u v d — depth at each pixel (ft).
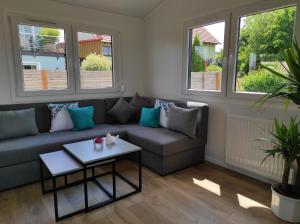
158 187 7.62
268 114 7.72
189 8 10.22
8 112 8.51
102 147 7.30
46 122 9.68
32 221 5.83
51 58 10.30
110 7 11.29
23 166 7.56
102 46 11.84
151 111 10.63
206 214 6.13
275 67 7.57
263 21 7.77
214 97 9.57
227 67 8.94
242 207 6.44
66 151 7.33
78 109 9.92
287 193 5.89
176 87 11.44
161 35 11.97
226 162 9.01
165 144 8.16
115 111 11.27
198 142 9.41
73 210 6.30
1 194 7.14
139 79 13.48
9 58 9.27
